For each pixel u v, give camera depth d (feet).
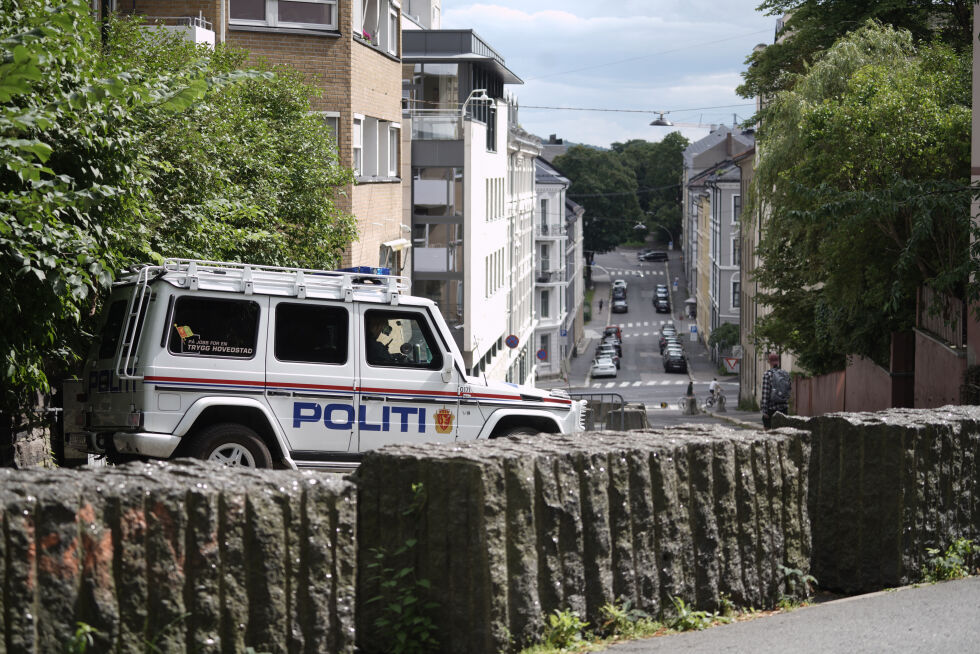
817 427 27.86
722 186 306.55
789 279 111.14
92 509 16.40
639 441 22.84
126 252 36.47
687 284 516.73
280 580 17.97
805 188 61.98
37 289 28.43
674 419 179.83
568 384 287.89
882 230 70.79
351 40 87.81
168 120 40.50
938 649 20.21
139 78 30.60
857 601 25.08
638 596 21.79
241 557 17.63
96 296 36.83
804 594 25.26
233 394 36.04
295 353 37.09
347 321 37.88
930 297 73.00
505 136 202.28
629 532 21.65
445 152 151.94
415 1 210.38
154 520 16.90
